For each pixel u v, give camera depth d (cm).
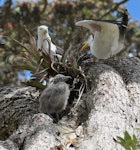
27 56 1150
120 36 1148
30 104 1116
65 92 998
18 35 1761
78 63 1116
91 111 954
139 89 1026
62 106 997
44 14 1862
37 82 1096
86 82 1037
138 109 976
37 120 918
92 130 902
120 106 957
